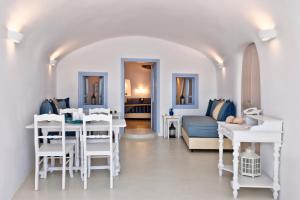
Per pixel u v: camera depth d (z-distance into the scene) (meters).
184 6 4.38
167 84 7.66
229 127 3.67
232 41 5.09
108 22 5.48
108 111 4.98
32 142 4.39
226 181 3.88
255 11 3.41
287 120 3.06
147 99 11.81
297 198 2.81
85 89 7.50
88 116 3.56
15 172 3.47
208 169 4.45
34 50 4.54
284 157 3.13
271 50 3.53
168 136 7.32
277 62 3.34
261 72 3.94
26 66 4.09
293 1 2.61
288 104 3.04
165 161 4.93
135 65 11.94
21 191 3.49
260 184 3.30
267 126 3.21
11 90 3.33
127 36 7.38
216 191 3.51
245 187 3.59
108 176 4.11
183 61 7.68
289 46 2.99
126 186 3.68
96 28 5.73
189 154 5.48
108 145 3.89
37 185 3.53
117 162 4.13
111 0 4.16
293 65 2.90
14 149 3.43
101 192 3.46
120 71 7.50
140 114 11.60
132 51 7.51
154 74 8.00
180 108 7.72
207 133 5.68
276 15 3.06
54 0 3.44
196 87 7.74
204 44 6.47
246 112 3.99
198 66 7.72
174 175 4.14
